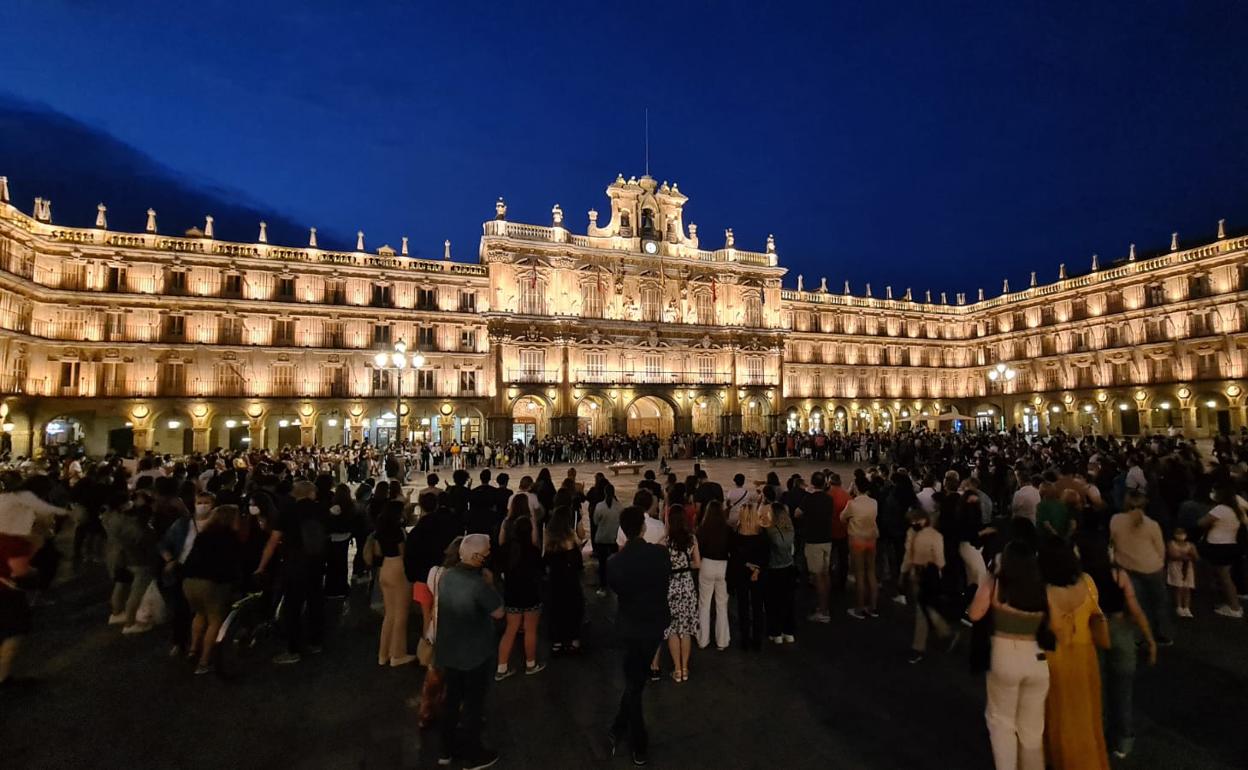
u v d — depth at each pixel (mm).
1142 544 9211
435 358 54531
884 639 10047
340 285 53062
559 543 9656
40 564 9688
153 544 10812
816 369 72062
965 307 80375
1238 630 10078
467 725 6512
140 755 6840
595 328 57000
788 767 6445
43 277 43969
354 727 7473
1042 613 5512
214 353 48219
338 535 12016
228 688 8531
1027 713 5520
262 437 49031
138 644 10141
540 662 9430
